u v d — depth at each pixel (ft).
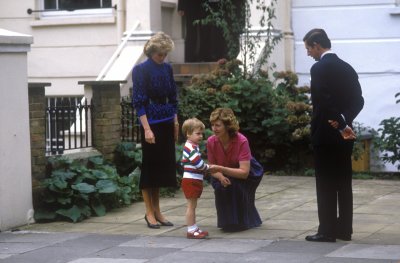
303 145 48.16
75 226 34.17
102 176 37.22
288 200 38.58
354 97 29.07
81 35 58.95
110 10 58.49
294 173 47.78
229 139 31.81
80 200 35.78
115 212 37.01
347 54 53.52
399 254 27.14
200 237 30.78
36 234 32.63
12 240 31.50
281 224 33.06
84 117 40.60
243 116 48.60
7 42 33.45
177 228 33.12
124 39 55.11
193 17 58.59
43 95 36.11
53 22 59.41
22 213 34.55
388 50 52.60
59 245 30.32
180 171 41.22
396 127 45.98
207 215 35.47
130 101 44.06
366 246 28.55
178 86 50.06
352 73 29.12
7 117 33.86
